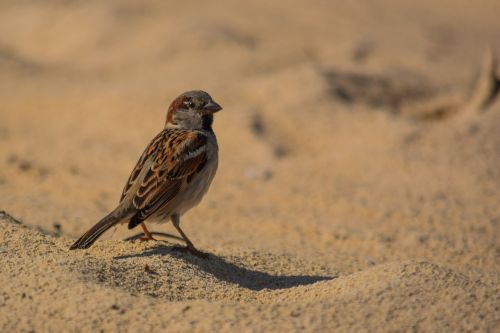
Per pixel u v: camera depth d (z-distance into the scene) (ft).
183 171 29.12
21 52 83.15
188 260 28.02
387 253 36.35
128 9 90.84
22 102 64.03
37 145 55.31
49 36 85.87
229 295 25.02
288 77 63.67
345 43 80.79
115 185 47.70
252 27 86.12
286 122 56.95
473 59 77.71
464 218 40.42
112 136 56.59
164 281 25.14
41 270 23.91
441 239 38.04
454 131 51.13
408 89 64.49
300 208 42.86
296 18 91.15
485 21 99.55
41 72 74.08
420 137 50.96
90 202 44.04
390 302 22.49
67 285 22.94
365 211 41.81
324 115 57.11
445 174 45.39
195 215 41.86
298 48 78.69
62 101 63.67
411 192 43.65
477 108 58.80
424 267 24.75
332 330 20.94
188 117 31.30
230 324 21.17
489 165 46.19
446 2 108.37
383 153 49.01
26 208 41.86
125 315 21.58
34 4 95.20
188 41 78.89
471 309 22.17
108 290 22.79
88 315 21.53
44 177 48.96
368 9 98.07
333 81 63.21
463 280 24.06
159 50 77.82
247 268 29.89
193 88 63.41
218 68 71.82
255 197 44.98
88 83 69.36
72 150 54.34
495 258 36.06
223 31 82.53
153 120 58.13
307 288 25.30
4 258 25.07
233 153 52.65
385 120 54.70
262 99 60.85
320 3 98.27
